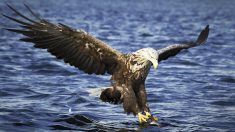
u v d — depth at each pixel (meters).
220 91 15.08
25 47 23.50
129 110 10.55
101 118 11.67
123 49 25.02
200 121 11.55
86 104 12.95
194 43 11.64
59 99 13.39
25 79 16.05
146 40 29.48
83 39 10.32
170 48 11.33
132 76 10.57
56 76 16.86
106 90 10.66
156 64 10.16
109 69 10.72
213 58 22.28
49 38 10.06
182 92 14.83
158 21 44.22
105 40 28.50
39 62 19.03
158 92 14.77
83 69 10.57
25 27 9.86
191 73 18.27
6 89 14.25
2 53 21.44
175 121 11.52
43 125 10.80
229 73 18.38
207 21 46.34
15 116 11.33
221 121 11.54
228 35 33.69
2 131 10.14
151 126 10.96
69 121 11.26
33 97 13.57
